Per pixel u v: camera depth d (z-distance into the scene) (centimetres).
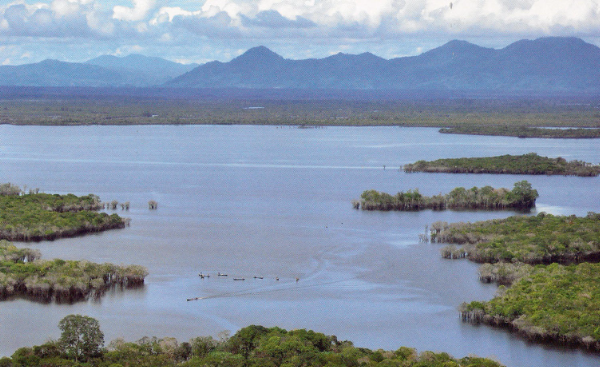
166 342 19375
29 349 18612
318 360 17888
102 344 19550
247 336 19638
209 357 18262
